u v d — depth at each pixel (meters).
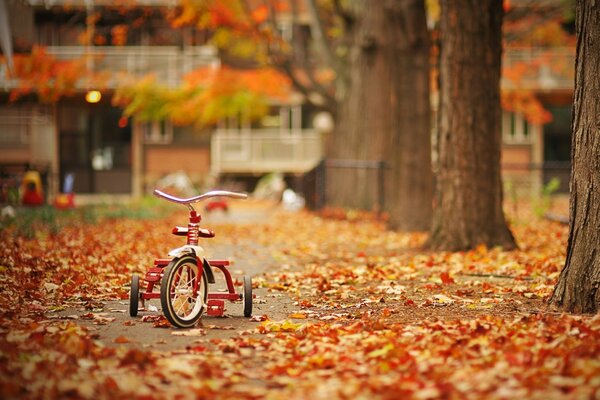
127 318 8.91
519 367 6.27
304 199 34.28
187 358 6.92
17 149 40.06
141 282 11.73
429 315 9.19
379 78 28.19
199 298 8.64
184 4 31.02
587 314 8.77
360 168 27.73
